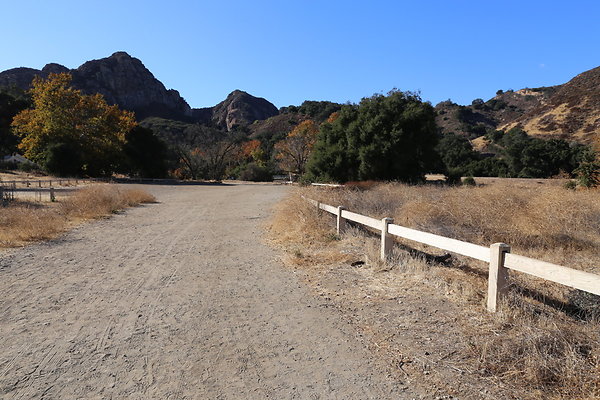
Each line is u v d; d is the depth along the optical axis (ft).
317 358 13.10
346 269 23.84
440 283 19.38
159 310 17.89
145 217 53.52
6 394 10.99
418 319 15.76
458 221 31.53
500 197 36.35
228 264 26.84
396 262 23.31
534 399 10.30
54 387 11.37
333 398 10.83
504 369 11.73
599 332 13.07
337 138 99.76
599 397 10.00
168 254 30.19
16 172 160.76
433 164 93.71
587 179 57.47
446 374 11.74
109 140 168.55
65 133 159.63
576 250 25.23
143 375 12.07
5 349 13.87
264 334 15.11
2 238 33.81
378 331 14.98
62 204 53.88
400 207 39.91
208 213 58.39
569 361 11.30
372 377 11.85
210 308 18.11
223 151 232.73
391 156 88.48
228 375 12.08
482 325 14.60
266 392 11.15
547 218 29.07
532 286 18.39
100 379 11.82
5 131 227.20
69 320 16.63
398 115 90.58
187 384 11.57
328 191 50.11
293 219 39.75
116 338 14.79
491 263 15.79
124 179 166.91
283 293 20.17
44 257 28.91
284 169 233.96
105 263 27.20
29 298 19.58
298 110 498.28
